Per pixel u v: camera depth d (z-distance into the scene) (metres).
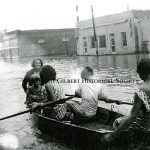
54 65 26.27
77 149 5.65
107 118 6.48
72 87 12.82
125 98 9.62
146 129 4.01
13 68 27.50
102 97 6.55
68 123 6.04
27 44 52.88
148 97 3.76
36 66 9.12
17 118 8.38
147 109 3.79
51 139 6.37
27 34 52.69
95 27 38.28
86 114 6.39
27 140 6.44
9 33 54.97
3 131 7.23
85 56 38.62
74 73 18.59
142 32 32.38
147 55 27.72
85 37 40.81
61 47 56.31
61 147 5.84
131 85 12.02
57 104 6.68
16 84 15.70
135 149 4.28
